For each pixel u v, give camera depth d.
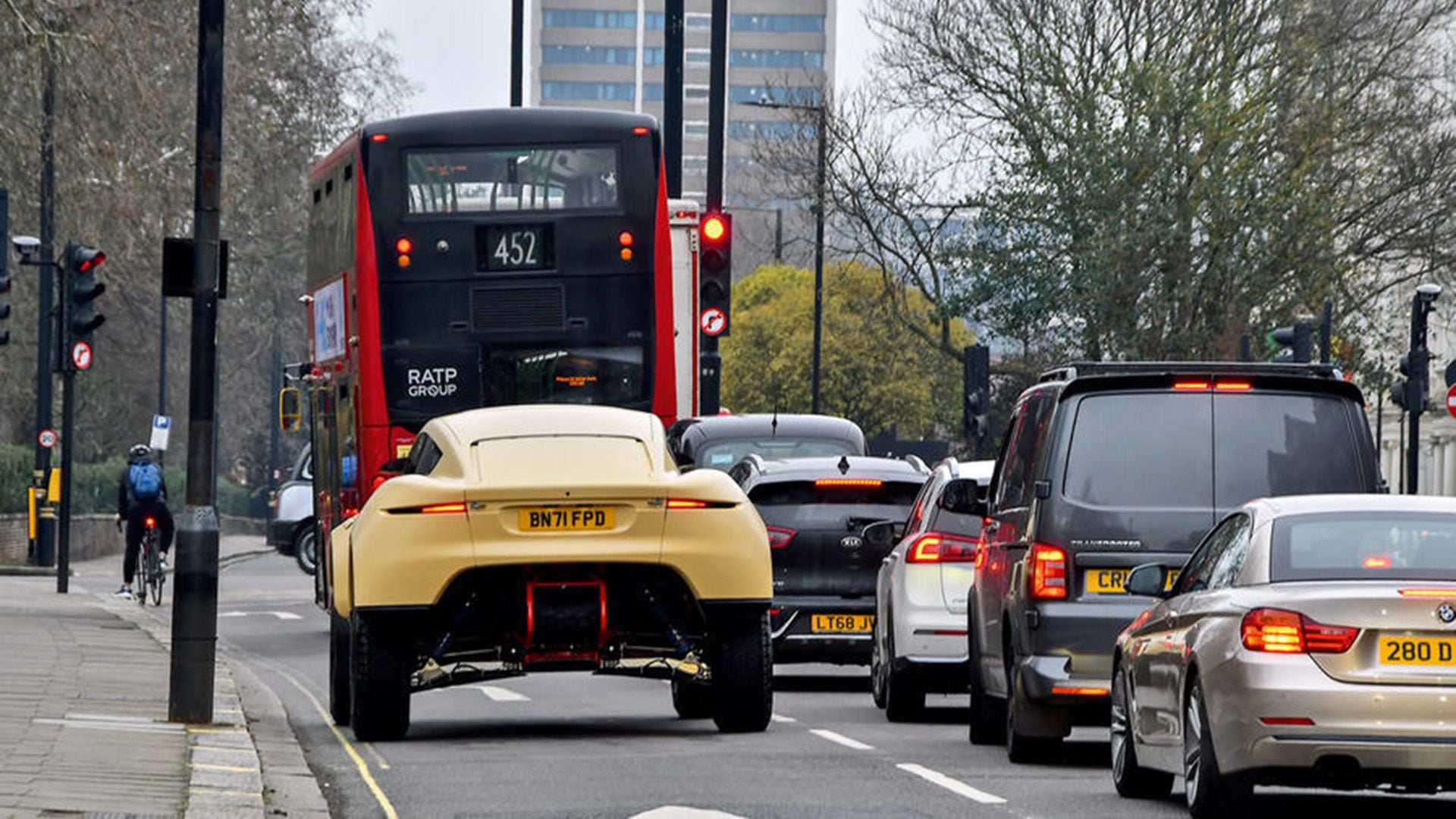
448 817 34.41
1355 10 152.25
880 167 163.25
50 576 140.62
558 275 73.88
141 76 118.31
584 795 37.12
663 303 74.25
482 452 46.94
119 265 132.62
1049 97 156.00
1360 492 42.00
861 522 63.44
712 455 81.19
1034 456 43.84
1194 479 42.16
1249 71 152.75
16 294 165.50
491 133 74.06
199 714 46.84
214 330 47.00
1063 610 42.03
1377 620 31.67
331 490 80.94
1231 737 32.25
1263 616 32.22
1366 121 153.12
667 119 101.88
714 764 42.25
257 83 167.75
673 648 48.25
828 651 62.81
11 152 121.38
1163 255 152.00
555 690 64.81
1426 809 36.12
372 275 73.50
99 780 36.12
